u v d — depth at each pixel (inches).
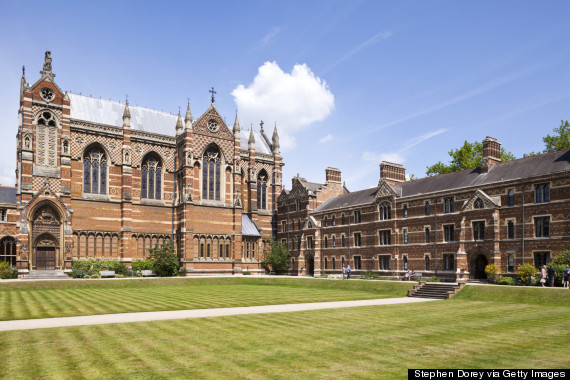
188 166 3206.2
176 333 885.2
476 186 2271.2
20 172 2726.4
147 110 3550.7
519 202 2076.8
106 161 3097.9
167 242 3134.8
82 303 1488.7
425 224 2522.1
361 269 2935.5
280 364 656.4
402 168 2999.5
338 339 829.2
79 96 3230.8
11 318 1115.9
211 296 1770.4
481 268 2234.3
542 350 741.9
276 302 1524.4
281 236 3730.3
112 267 2869.1
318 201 3484.3
